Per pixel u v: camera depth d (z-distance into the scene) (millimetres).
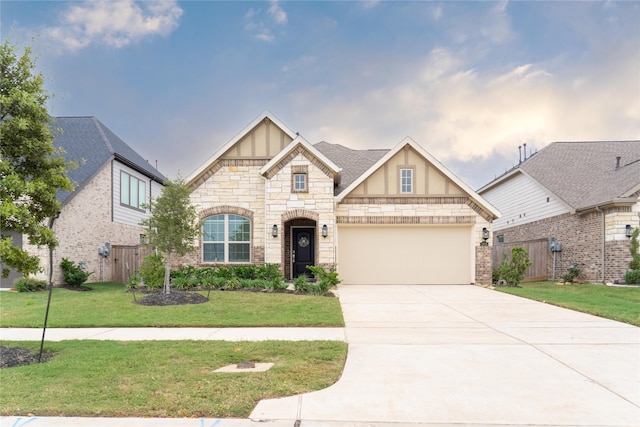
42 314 10562
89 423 4270
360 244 18359
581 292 15594
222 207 17734
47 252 16156
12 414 4438
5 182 6176
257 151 17922
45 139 7133
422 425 4230
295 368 5953
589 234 18922
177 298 12281
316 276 16484
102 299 12883
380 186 18125
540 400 4855
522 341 7734
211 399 4785
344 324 9344
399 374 5793
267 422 4270
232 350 6988
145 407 4559
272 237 17078
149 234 12859
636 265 17031
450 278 18219
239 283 15125
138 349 7074
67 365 6090
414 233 18359
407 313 10906
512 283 17594
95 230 19641
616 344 7500
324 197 17141
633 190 16969
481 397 4941
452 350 7094
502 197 28094
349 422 4270
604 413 4504
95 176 19609
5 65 6773
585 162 23625
